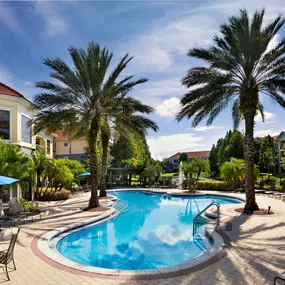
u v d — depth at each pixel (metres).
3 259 6.33
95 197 17.45
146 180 39.09
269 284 5.77
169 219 16.09
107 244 10.80
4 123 19.25
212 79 14.60
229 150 49.59
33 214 14.76
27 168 16.45
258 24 14.30
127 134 22.97
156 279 6.16
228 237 9.70
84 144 42.25
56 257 7.71
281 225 11.63
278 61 14.47
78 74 17.16
